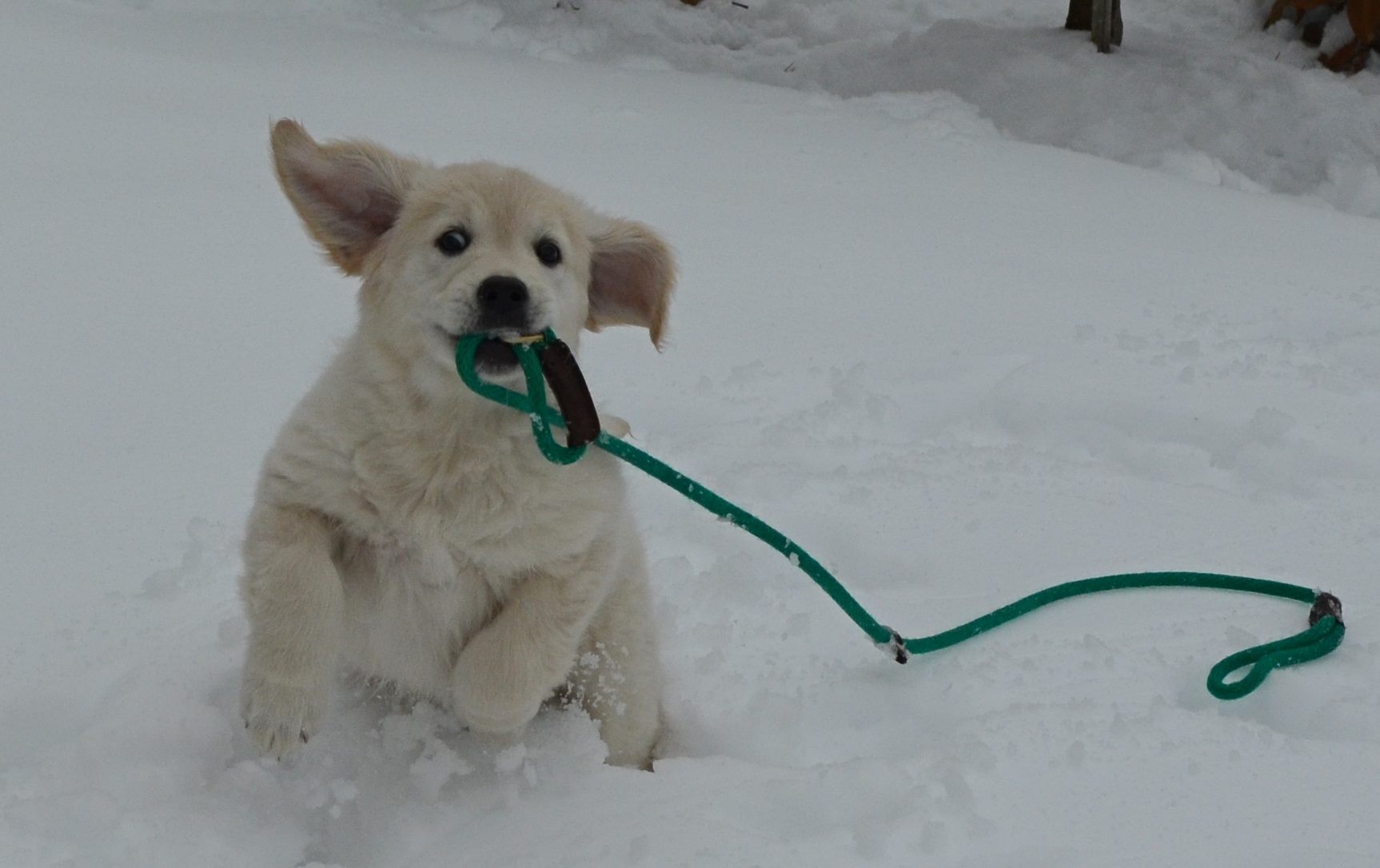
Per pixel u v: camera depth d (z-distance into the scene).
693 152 3.92
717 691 2.05
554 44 5.59
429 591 1.89
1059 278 3.20
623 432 2.01
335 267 1.94
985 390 2.62
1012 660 2.06
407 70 4.40
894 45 6.00
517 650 1.87
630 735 2.00
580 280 1.96
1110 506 2.35
